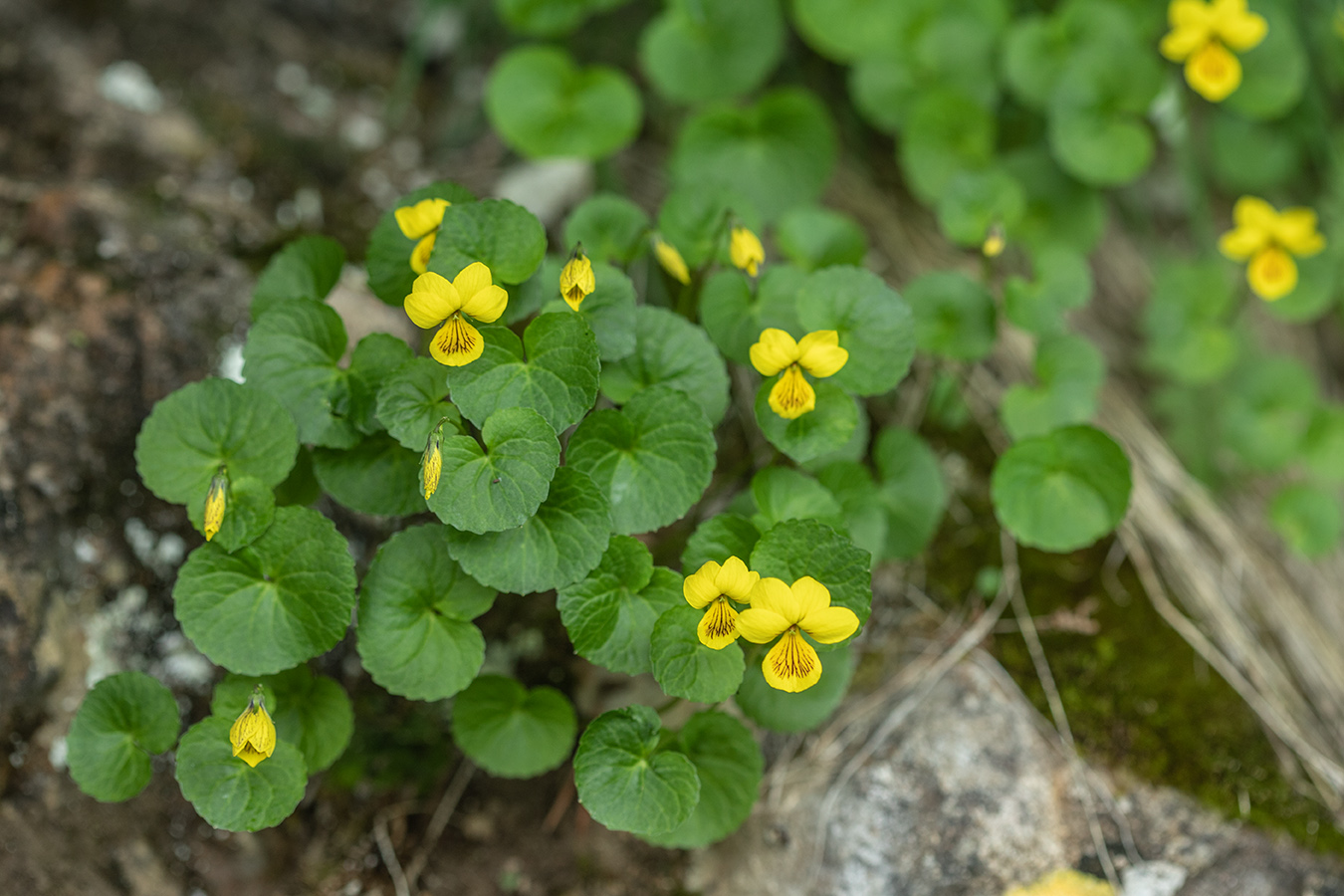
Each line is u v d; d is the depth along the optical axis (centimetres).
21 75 49
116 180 48
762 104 50
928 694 44
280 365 41
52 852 42
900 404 48
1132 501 48
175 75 50
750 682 42
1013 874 43
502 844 44
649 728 40
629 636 40
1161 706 44
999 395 49
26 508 43
